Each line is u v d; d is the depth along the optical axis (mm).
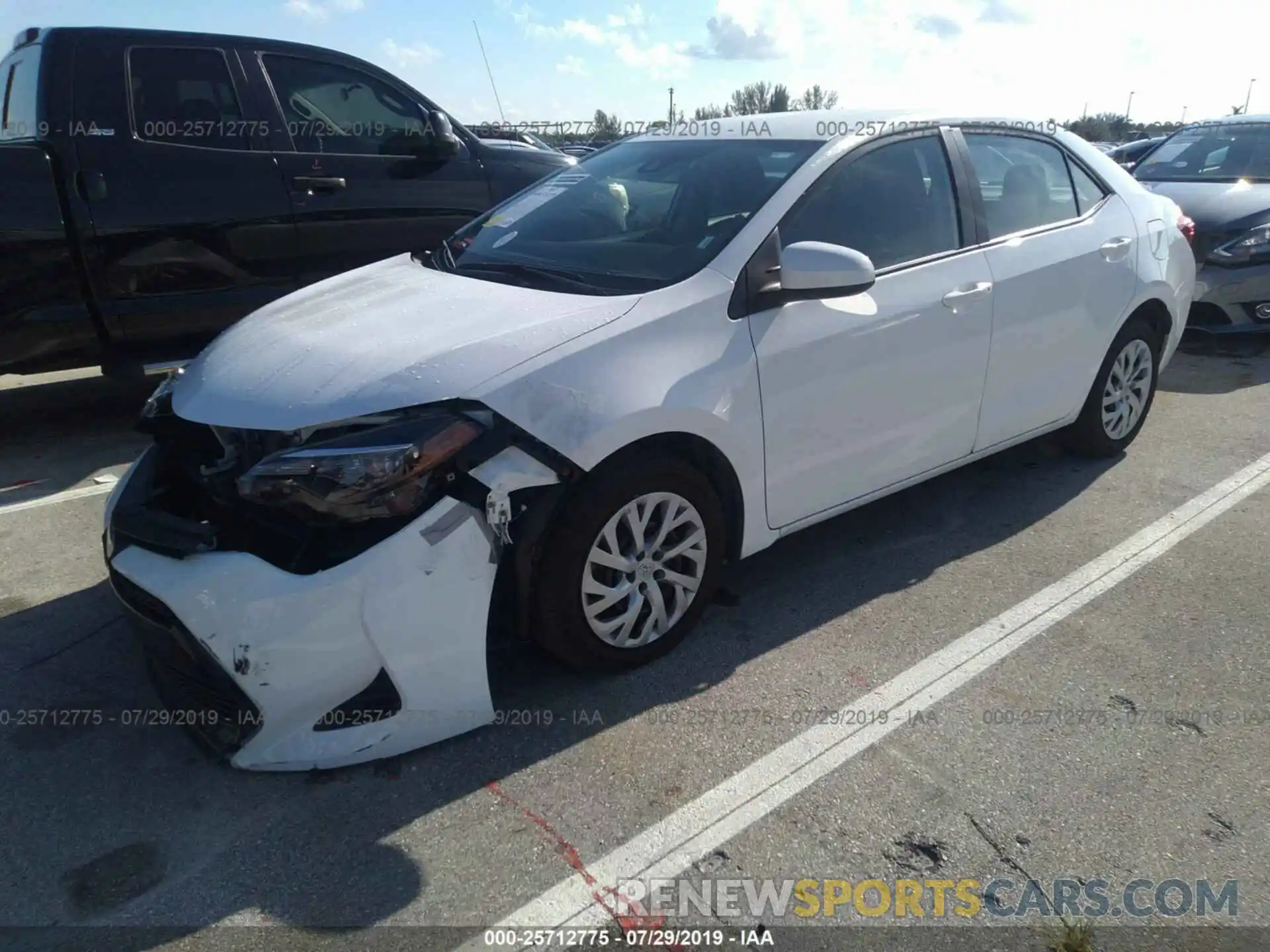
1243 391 5914
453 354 2604
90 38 4871
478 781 2521
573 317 2775
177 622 2395
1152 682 2943
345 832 2350
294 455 2398
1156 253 4465
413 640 2447
